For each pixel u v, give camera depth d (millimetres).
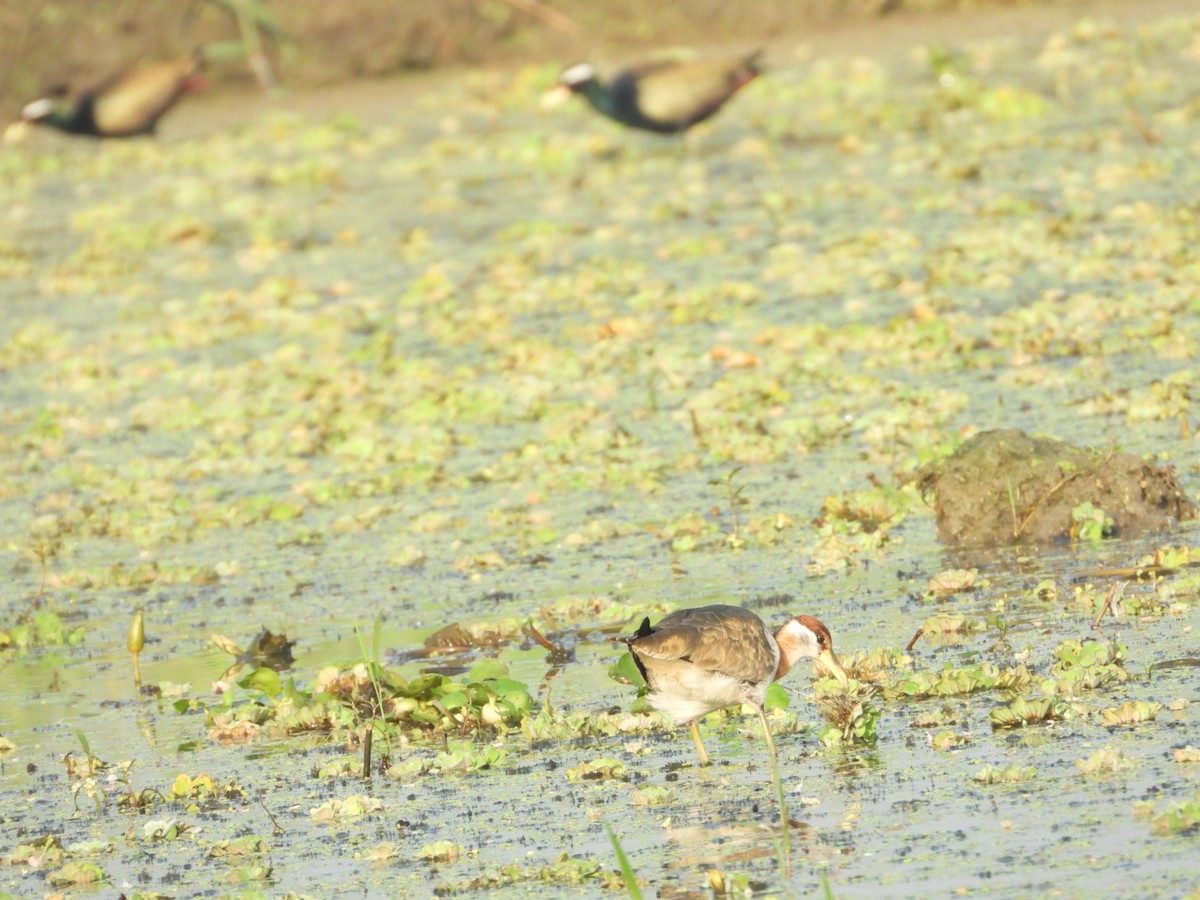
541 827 8844
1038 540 12945
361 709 11102
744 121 33250
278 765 10352
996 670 10133
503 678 10945
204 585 14531
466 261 25578
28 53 36375
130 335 23641
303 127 35781
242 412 19688
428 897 8094
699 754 9578
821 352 18734
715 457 16125
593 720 10312
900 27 38375
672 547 13820
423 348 21547
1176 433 14797
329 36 38219
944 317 19422
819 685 10188
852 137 29766
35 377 22438
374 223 28797
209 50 33500
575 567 13688
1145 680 9828
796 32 38469
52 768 10672
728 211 26703
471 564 14000
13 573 15422
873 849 8039
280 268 26703
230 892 8391
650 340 20469
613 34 38125
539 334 21422
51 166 35625
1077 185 24844
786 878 7844
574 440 17047
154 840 9266
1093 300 19031
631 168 30609
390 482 16625
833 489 14750
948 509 13367
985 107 30609
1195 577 11328
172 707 11688
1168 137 27141
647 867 8164
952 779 8781
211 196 32094
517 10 38344
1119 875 7418
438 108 36219
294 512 16109
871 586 12367
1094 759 8609
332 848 8875
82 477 17922
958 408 16219
